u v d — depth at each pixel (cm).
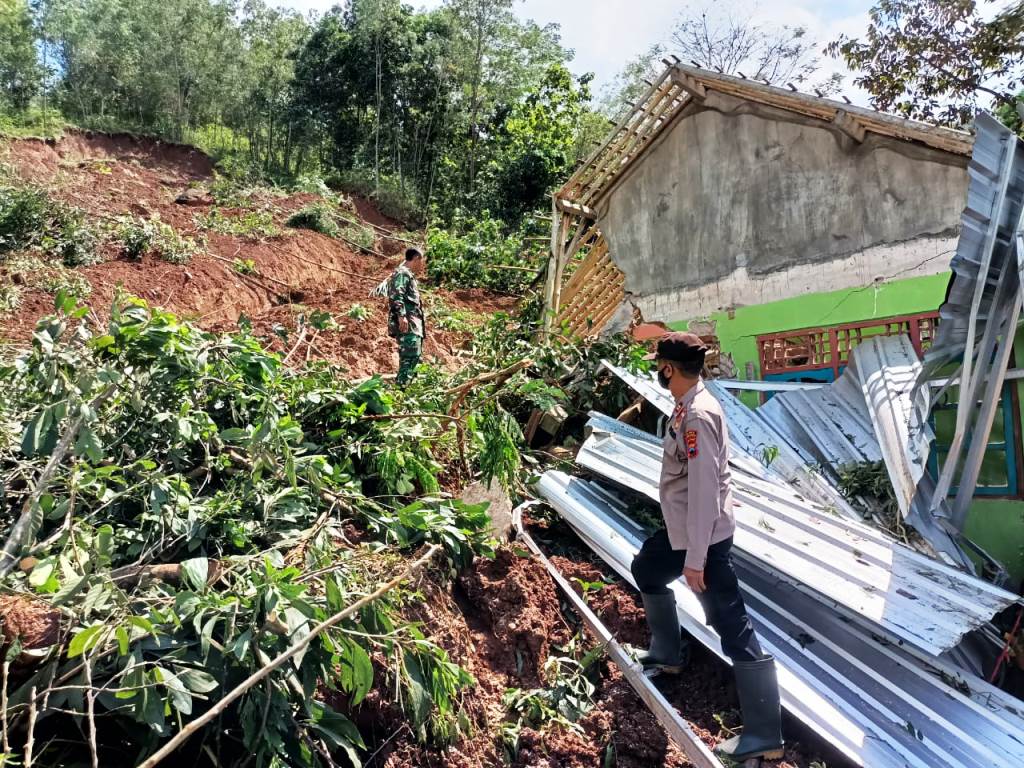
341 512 446
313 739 300
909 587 391
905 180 689
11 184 1468
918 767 318
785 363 788
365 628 326
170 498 354
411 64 3173
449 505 445
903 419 527
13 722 252
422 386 703
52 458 328
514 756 360
